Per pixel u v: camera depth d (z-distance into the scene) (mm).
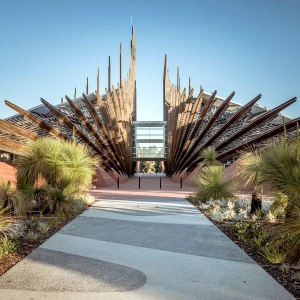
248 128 18703
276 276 3590
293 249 3953
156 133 40938
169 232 5969
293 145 5188
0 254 4246
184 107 30562
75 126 20844
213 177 10203
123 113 32094
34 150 8898
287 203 4590
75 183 9336
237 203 9805
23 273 3678
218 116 22297
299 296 3045
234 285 3328
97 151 23203
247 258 4293
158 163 58188
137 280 3469
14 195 6883
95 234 5805
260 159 5707
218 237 5539
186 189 17328
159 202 10781
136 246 4953
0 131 14617
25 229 6145
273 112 17172
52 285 3311
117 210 8812
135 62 40312
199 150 24031
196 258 4309
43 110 30016
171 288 3246
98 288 3238
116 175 24891
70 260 4203
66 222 7023
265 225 6180
